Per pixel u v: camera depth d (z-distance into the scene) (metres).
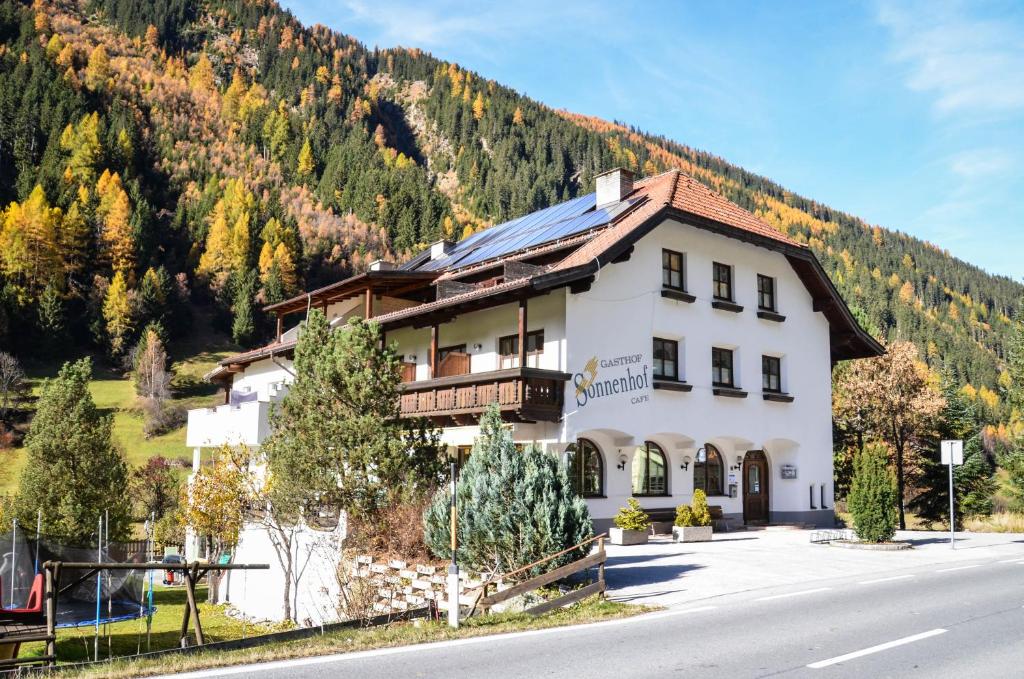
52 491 24.86
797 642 9.52
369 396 15.93
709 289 26.92
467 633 10.34
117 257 112.81
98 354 97.81
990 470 45.12
